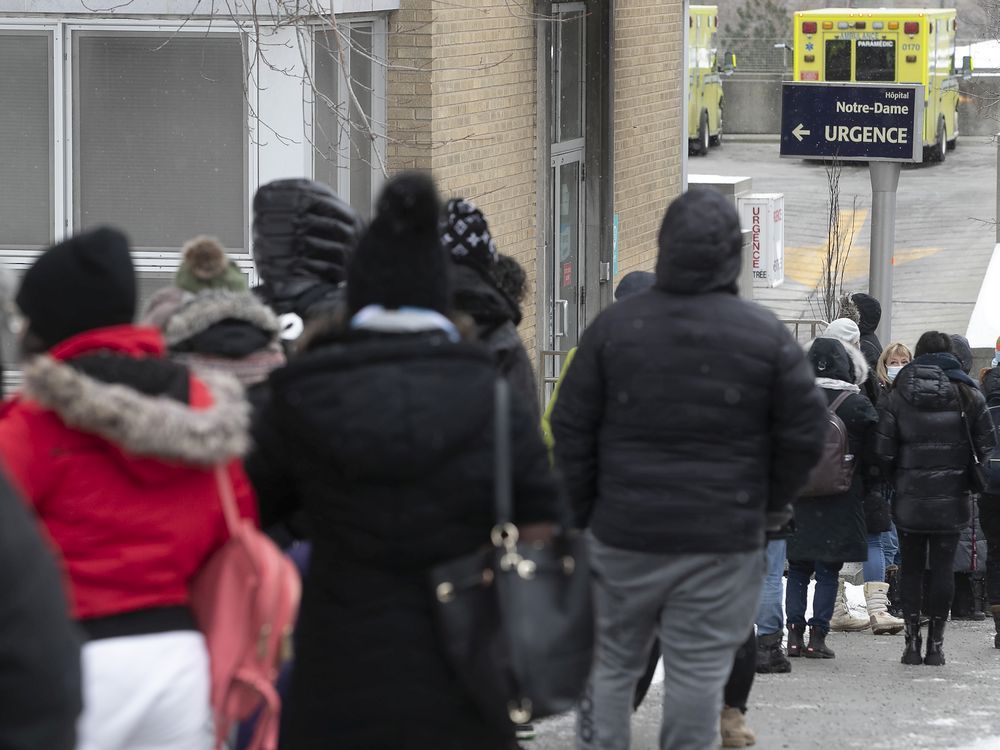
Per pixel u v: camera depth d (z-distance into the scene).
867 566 15.31
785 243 48.53
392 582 5.27
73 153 15.93
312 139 16.02
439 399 5.22
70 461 5.09
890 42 56.38
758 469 8.05
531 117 20.88
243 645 5.30
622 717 8.45
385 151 17.89
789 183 57.38
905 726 11.26
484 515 5.33
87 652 5.04
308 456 5.34
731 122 72.38
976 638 15.80
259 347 7.18
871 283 24.39
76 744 3.73
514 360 8.70
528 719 5.18
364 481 5.23
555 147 22.47
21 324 5.59
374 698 5.19
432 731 5.19
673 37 26.38
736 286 8.24
